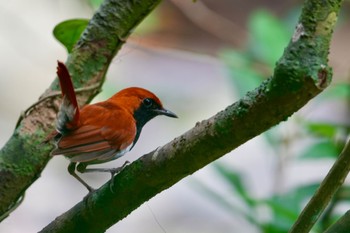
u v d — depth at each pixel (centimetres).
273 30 1090
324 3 439
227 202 823
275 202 787
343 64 1353
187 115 1881
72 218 605
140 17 736
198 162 520
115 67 1925
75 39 824
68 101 711
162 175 543
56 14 1911
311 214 532
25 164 713
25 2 1912
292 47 441
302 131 977
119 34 735
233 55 1130
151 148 1798
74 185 1752
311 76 434
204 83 1967
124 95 921
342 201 781
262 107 461
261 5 2217
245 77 997
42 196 1712
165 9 2017
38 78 1938
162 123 1866
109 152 812
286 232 775
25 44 1914
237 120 479
